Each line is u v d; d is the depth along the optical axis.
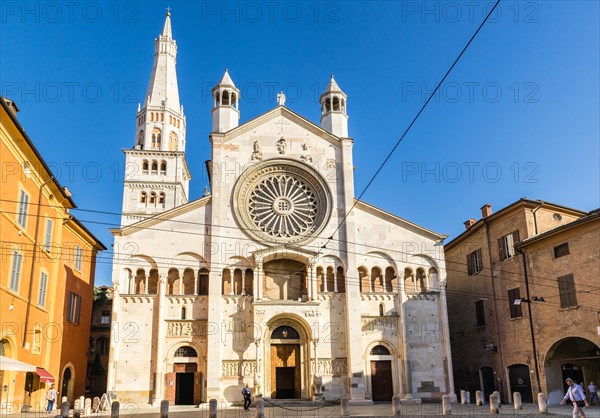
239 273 49.84
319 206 53.00
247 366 47.03
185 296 48.16
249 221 50.97
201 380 46.50
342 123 57.28
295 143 54.16
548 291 44.66
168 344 46.94
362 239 52.09
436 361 49.81
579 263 41.97
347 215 52.16
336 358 48.62
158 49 99.62
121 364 45.97
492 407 35.12
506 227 50.88
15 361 31.83
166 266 48.62
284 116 54.81
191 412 40.16
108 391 44.78
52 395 40.66
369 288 51.03
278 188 53.16
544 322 44.78
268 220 51.91
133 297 47.56
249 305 48.66
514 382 48.47
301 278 51.78
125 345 46.44
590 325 40.44
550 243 44.88
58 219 45.22
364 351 49.28
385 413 37.34
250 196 52.31
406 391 48.34
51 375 40.50
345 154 54.28
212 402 33.84
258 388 45.78
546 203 48.62
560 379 44.66
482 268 54.22
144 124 93.81
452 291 60.47
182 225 49.91
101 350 73.38
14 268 36.06
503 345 49.84
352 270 50.44
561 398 43.94
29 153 37.78
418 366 49.53
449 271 61.62
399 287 50.94
